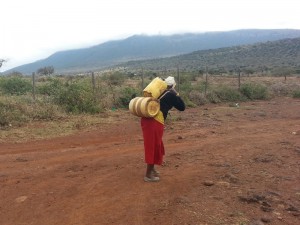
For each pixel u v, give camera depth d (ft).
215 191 23.18
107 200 21.84
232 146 35.14
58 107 56.34
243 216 20.13
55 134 44.37
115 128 48.65
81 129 47.60
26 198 22.41
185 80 104.83
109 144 38.60
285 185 24.77
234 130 45.62
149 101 23.29
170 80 24.47
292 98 102.01
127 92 70.18
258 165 28.86
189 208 20.63
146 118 24.06
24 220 19.95
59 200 22.07
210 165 28.68
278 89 113.39
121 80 114.01
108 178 25.54
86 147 37.01
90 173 26.89
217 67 391.86
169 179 25.17
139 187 23.70
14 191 23.59
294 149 33.78
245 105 80.94
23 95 64.90
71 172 27.32
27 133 44.16
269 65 367.66
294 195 23.24
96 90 68.18
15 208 21.29
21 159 32.04
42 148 37.47
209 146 35.17
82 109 58.18
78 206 21.21
